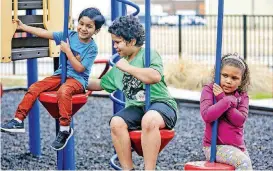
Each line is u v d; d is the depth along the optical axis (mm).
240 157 5617
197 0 58625
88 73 7016
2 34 7598
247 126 13227
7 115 15031
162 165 9867
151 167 5855
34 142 10664
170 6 59000
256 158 10352
